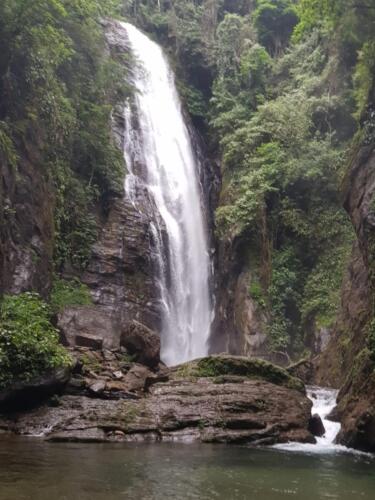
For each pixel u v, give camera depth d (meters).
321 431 13.83
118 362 16.50
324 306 24.92
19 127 20.20
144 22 41.19
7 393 12.66
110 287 24.92
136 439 11.83
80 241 24.81
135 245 26.81
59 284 22.67
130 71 34.25
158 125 34.28
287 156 29.11
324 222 27.08
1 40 18.80
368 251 17.08
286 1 38.38
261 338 26.20
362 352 14.67
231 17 39.09
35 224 20.30
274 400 14.09
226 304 29.62
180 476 8.23
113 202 27.52
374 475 9.12
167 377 15.27
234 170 32.22
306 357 24.58
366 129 19.25
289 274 27.00
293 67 34.59
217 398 13.67
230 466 9.27
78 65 26.88
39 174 21.25
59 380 13.45
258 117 31.33
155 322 26.62
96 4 27.38
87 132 27.08
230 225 30.17
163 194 32.31
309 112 29.44
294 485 8.05
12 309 14.87
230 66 37.66
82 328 21.86
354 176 19.25
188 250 31.61
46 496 6.68
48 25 20.42
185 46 40.31
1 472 7.85
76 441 11.21
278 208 28.70
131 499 6.73
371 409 11.90
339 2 18.80
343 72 29.08
